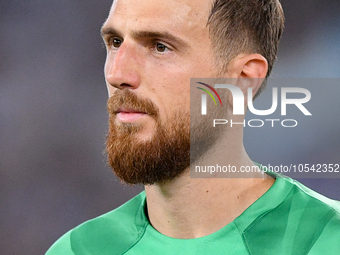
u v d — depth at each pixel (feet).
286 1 66.39
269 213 16.19
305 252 15.19
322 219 15.81
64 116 68.18
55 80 68.74
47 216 64.13
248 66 16.46
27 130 67.41
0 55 68.59
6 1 68.59
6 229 63.41
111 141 15.03
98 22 68.69
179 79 14.76
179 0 14.78
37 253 62.39
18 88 68.39
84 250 18.38
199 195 15.79
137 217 18.04
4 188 64.90
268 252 15.33
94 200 64.59
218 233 15.78
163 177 15.21
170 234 16.44
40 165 66.33
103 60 69.21
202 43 15.06
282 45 66.80
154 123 14.67
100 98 68.69
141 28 14.48
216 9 15.34
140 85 14.64
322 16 65.98
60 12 68.80
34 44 68.85
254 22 16.71
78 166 66.54
